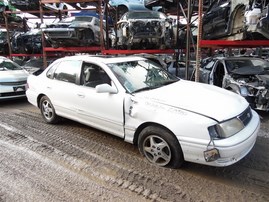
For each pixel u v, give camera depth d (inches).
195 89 146.0
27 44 444.8
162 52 343.3
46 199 108.2
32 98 214.4
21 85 285.9
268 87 213.2
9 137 180.9
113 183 119.6
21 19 544.7
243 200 105.5
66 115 185.3
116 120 146.3
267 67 261.1
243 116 125.6
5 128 200.8
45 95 200.7
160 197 108.4
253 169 131.1
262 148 156.6
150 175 125.5
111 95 146.9
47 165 137.9
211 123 111.9
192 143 115.4
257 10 213.9
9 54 493.4
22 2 431.5
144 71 167.6
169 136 124.4
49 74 199.0
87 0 361.1
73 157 146.8
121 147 158.9
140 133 137.3
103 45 366.9
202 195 109.3
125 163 137.9
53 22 371.9
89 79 165.2
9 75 285.4
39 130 193.8
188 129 116.1
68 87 177.3
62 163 139.9
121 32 328.5
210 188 114.3
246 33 233.5
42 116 213.6
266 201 104.7
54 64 197.6
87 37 362.9
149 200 106.7
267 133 182.1
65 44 372.8
